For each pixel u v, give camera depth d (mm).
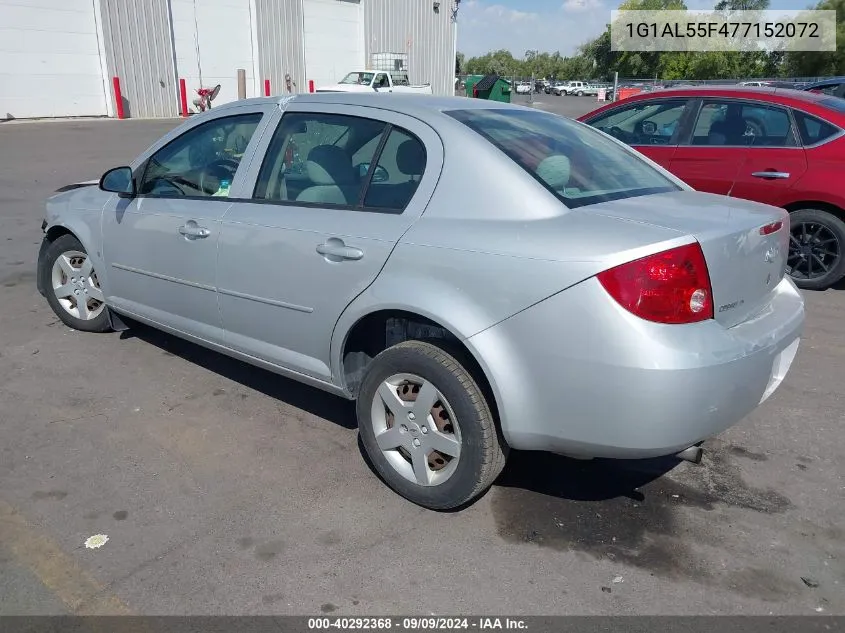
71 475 3240
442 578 2639
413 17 31266
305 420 3844
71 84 21188
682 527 2973
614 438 2523
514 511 3070
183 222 3832
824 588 2619
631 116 7094
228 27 24719
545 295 2520
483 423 2775
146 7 22312
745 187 6355
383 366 3023
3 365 4453
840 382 4438
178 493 3127
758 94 6375
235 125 3848
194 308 3912
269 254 3377
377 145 3201
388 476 3131
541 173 2877
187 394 4117
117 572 2615
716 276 2553
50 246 4988
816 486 3297
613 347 2418
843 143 5918
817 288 6383
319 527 2920
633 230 2539
